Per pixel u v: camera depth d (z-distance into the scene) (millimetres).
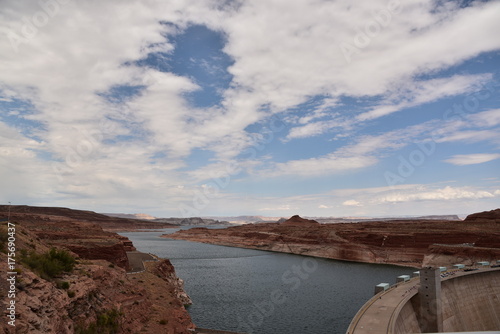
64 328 29219
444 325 65438
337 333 63938
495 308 78625
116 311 40500
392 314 50938
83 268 46406
